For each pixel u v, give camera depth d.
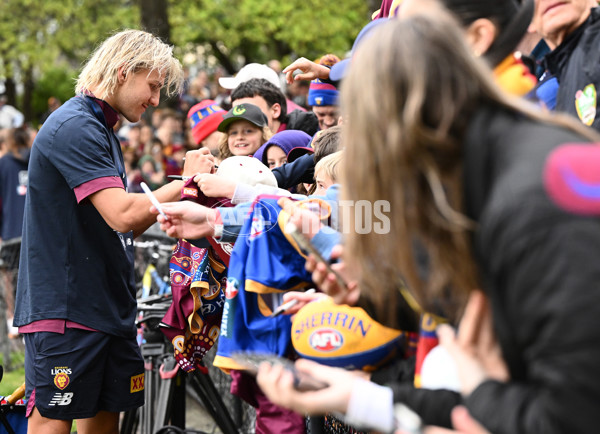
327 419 2.43
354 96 1.19
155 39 2.99
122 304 2.95
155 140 9.55
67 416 2.83
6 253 5.88
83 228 2.86
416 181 1.17
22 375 5.56
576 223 1.02
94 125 2.83
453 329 1.35
